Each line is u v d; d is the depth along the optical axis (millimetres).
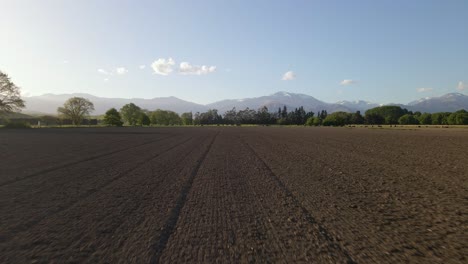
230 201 8633
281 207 7996
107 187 10516
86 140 36656
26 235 5961
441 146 28562
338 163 16797
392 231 6180
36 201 8617
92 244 5496
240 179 12016
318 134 56750
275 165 15977
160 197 9094
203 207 8000
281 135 53062
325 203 8406
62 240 5691
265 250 5227
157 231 6180
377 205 8203
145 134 53938
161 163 16781
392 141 36031
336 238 5785
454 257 4953
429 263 4730
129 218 7039
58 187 10516
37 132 57906
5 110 74125
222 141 36625
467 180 11805
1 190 10055
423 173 13492
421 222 6770
